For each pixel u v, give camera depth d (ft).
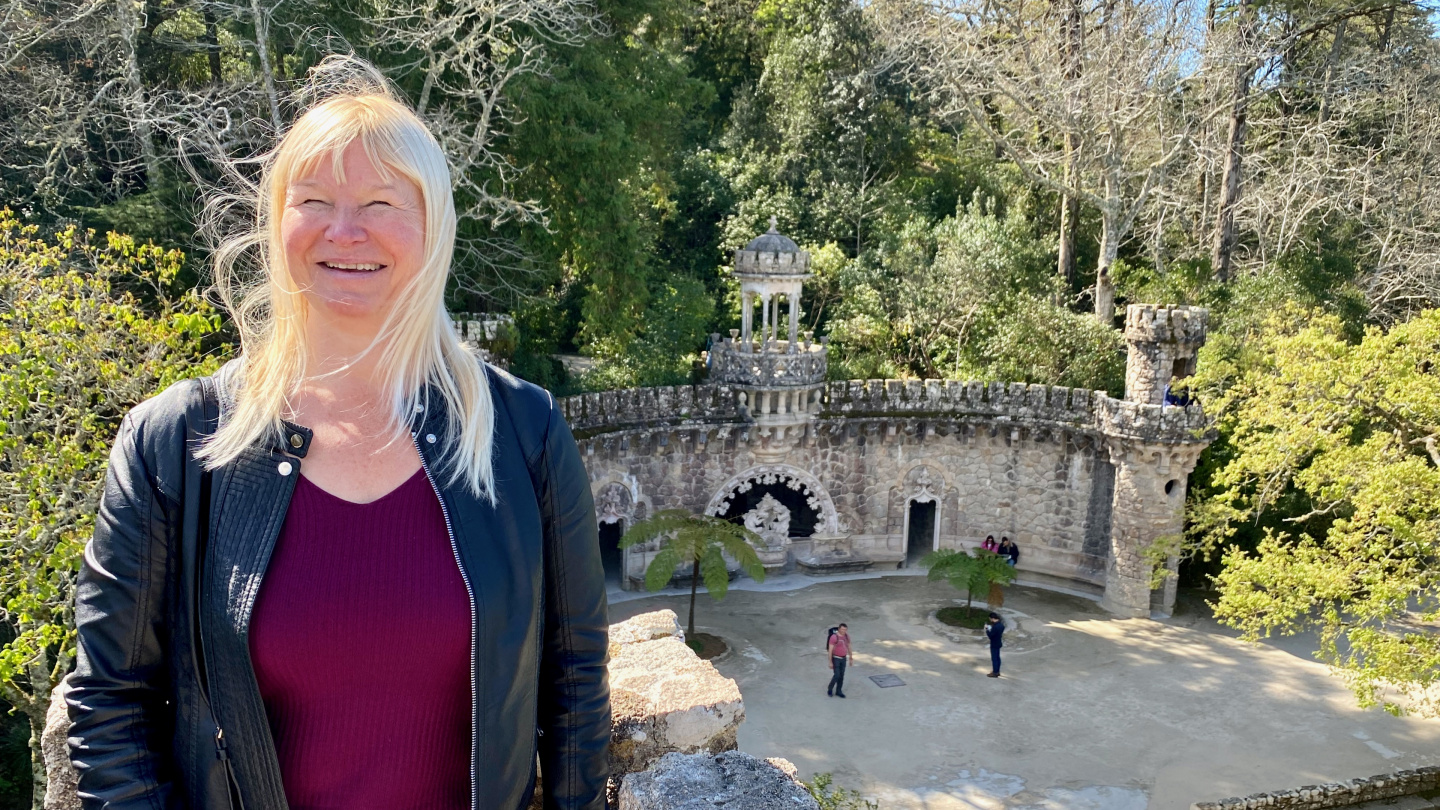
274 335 10.66
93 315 59.62
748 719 95.20
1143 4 142.82
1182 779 86.99
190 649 10.03
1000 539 134.62
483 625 10.11
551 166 114.21
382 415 10.55
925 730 94.38
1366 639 78.48
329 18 99.09
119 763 9.70
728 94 212.23
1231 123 158.20
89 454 58.44
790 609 122.52
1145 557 120.37
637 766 17.42
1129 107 143.74
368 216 10.23
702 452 126.31
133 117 95.04
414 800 10.33
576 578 11.68
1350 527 83.76
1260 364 128.98
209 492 10.05
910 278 161.27
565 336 158.40
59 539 57.06
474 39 97.14
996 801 82.94
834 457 132.57
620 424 118.42
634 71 127.13
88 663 9.78
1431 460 91.86
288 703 9.87
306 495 10.07
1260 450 90.84
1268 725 97.19
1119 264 166.30
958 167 200.95
